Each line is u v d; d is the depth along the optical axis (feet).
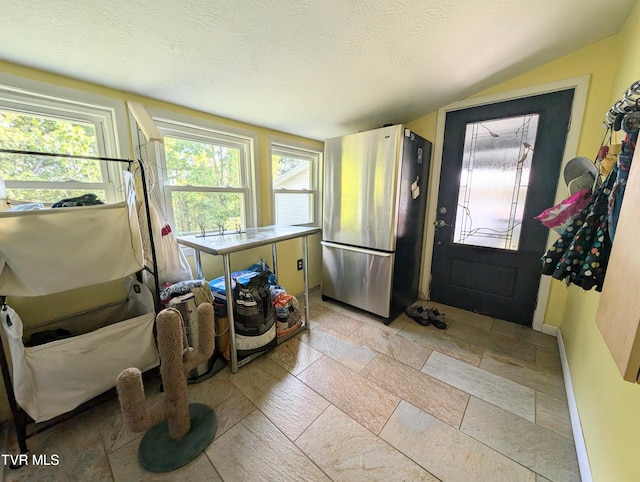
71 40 3.69
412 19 4.17
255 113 6.75
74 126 4.89
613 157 3.00
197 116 6.30
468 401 4.75
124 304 5.45
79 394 3.90
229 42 4.16
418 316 7.66
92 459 3.72
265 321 5.90
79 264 3.75
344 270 8.38
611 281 2.15
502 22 4.50
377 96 6.68
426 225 8.91
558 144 6.44
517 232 7.30
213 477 3.50
